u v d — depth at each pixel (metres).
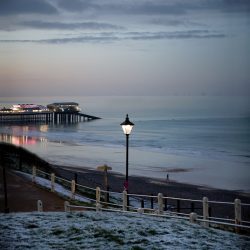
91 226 15.70
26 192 27.39
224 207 39.09
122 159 81.06
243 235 16.19
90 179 54.09
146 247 13.24
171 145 110.00
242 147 105.38
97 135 142.38
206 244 14.03
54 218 17.25
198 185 53.09
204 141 120.88
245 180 57.50
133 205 33.81
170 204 37.12
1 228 15.30
